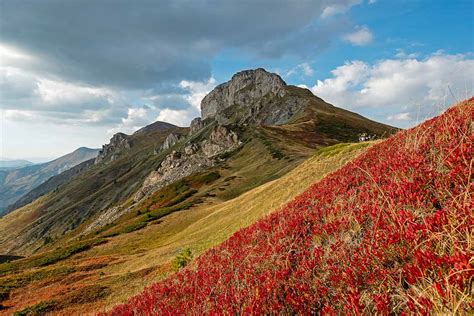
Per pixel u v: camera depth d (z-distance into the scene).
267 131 185.88
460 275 4.40
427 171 8.02
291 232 10.48
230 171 137.88
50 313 28.02
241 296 7.83
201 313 8.27
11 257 131.62
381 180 10.00
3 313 32.91
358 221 8.05
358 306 5.35
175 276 14.66
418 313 4.42
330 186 13.30
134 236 81.31
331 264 7.11
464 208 5.59
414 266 5.12
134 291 28.92
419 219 6.77
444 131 10.49
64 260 72.50
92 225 191.50
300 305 6.39
